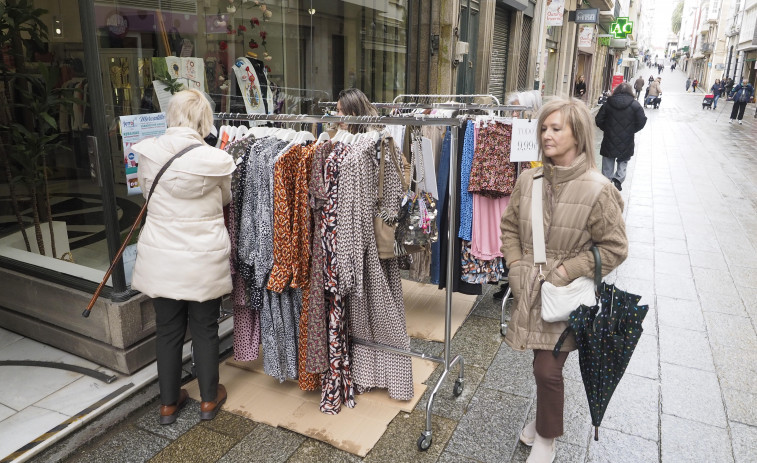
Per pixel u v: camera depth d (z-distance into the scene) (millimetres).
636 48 53781
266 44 4707
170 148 2355
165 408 2641
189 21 3768
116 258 2609
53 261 3277
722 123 19766
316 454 2438
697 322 3766
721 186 8422
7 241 3467
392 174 2449
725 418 2709
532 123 3156
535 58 12547
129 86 3230
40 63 3104
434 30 7109
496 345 3467
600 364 2008
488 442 2529
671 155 11719
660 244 5496
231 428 2623
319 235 2457
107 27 3018
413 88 7230
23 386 2881
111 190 2906
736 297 4184
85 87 2891
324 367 2592
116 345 2951
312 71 5418
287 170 2461
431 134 3359
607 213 1898
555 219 2002
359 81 6207
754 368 3174
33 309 3289
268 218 2574
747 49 36562
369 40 6207
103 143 2850
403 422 2680
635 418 2709
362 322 2717
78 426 2574
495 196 3340
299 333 2701
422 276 3607
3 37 3189
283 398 2863
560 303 1986
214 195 2430
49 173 3197
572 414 2750
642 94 40094
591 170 1975
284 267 2527
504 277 3971
